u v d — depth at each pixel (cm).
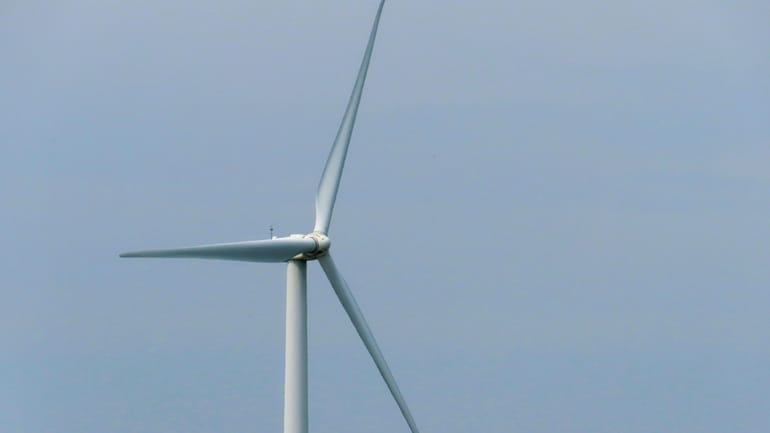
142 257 12988
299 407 14500
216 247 13488
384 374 15338
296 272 14388
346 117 15238
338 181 14862
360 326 15062
